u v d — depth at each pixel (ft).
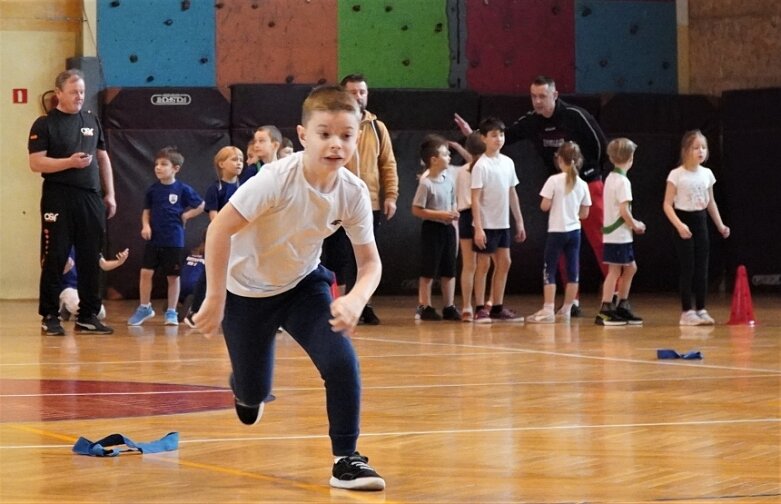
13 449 14.33
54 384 20.94
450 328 33.55
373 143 34.71
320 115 11.73
